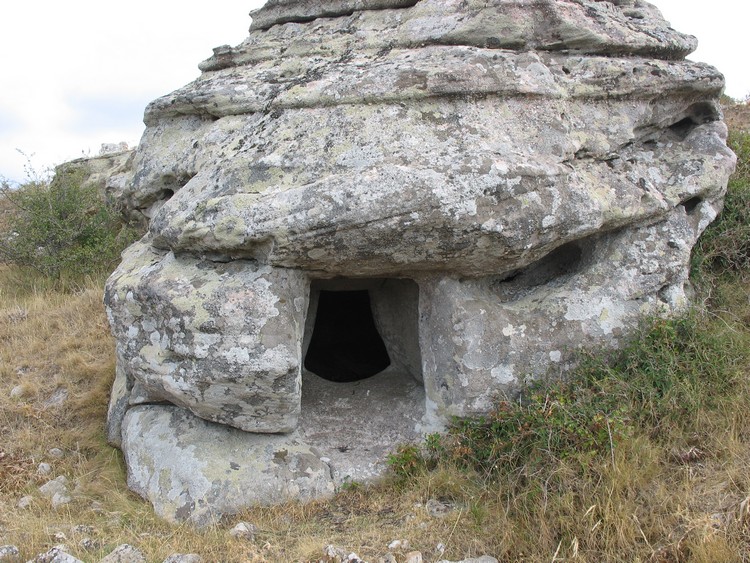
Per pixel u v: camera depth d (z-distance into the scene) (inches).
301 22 211.2
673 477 136.9
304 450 162.6
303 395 186.9
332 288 197.0
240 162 162.6
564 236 159.2
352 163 153.7
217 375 149.6
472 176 146.6
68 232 336.8
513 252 154.7
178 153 200.4
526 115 163.3
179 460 158.6
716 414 149.6
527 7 172.6
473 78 159.3
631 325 167.8
